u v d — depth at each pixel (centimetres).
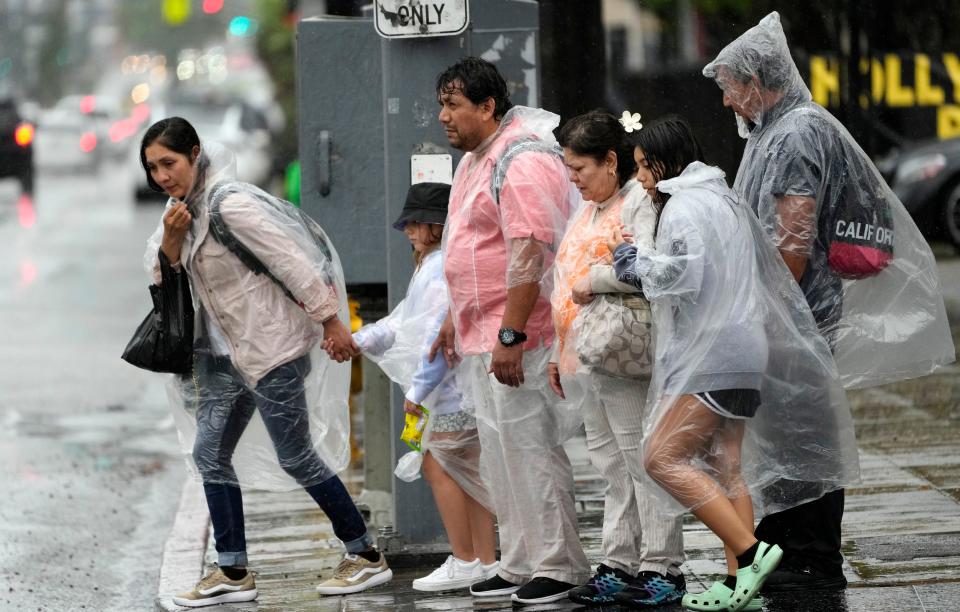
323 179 2405
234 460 1988
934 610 1720
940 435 2844
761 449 1734
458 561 2028
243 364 1930
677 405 1681
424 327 1981
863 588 1830
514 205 1792
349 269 2430
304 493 2819
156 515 2814
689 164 1714
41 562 2489
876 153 5109
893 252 1825
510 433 1869
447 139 2183
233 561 2000
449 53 2172
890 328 1834
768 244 1730
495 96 1850
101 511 2836
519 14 2355
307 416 1966
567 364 1791
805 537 1834
